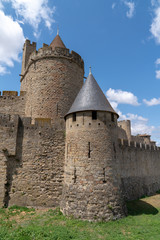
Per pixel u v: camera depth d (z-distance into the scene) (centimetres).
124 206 1204
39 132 1496
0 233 848
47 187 1407
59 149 1509
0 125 1409
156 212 1370
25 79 2184
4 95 1992
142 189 2127
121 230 952
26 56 2480
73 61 1944
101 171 1152
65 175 1280
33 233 847
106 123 1259
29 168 1414
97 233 893
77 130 1248
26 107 1936
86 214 1054
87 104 1270
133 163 2103
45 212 1237
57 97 1766
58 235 831
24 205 1341
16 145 1420
